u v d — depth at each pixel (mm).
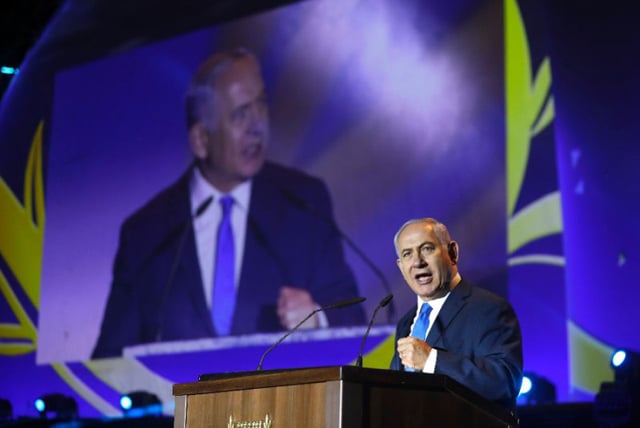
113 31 14703
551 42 10219
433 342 5180
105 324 13883
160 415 12352
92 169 14523
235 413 4277
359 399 3896
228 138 12953
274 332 11961
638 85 9719
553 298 9828
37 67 15641
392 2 11625
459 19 10969
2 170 15750
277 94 12602
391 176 11320
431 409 4066
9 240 15430
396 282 11078
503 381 4656
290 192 12211
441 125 10945
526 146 10211
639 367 8219
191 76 13570
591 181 9797
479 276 10328
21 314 15016
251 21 13055
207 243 12875
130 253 13773
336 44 12109
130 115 14203
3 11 15430
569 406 8891
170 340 13008
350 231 11570
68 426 13312
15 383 14859
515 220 10164
